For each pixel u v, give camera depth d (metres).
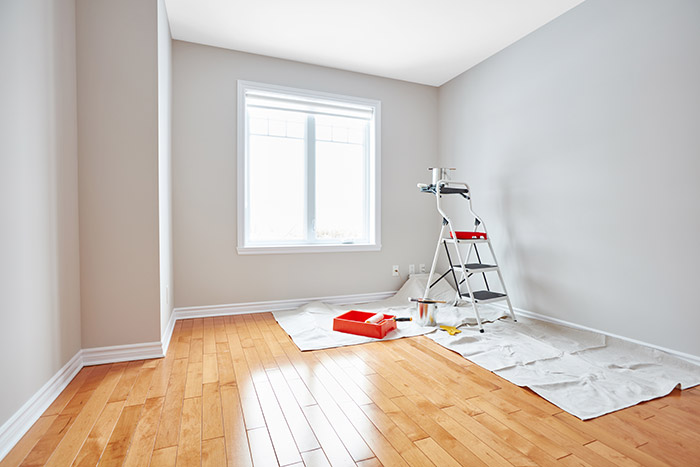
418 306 2.80
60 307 1.75
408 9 2.59
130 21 2.08
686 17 1.97
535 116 2.91
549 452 1.25
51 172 1.66
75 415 1.50
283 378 1.87
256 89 3.24
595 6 2.44
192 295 3.07
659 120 2.10
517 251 3.09
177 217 3.00
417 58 3.37
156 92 2.13
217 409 1.55
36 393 1.48
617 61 2.32
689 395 1.67
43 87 1.58
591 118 2.48
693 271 1.96
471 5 2.55
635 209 2.23
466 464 1.19
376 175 3.74
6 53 1.28
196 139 3.05
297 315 3.09
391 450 1.26
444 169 3.19
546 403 1.60
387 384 1.80
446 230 3.98
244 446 1.29
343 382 1.82
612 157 2.35
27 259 1.43
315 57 3.33
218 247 3.14
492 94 3.33
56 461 1.20
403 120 3.89
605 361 2.05
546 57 2.80
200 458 1.22
